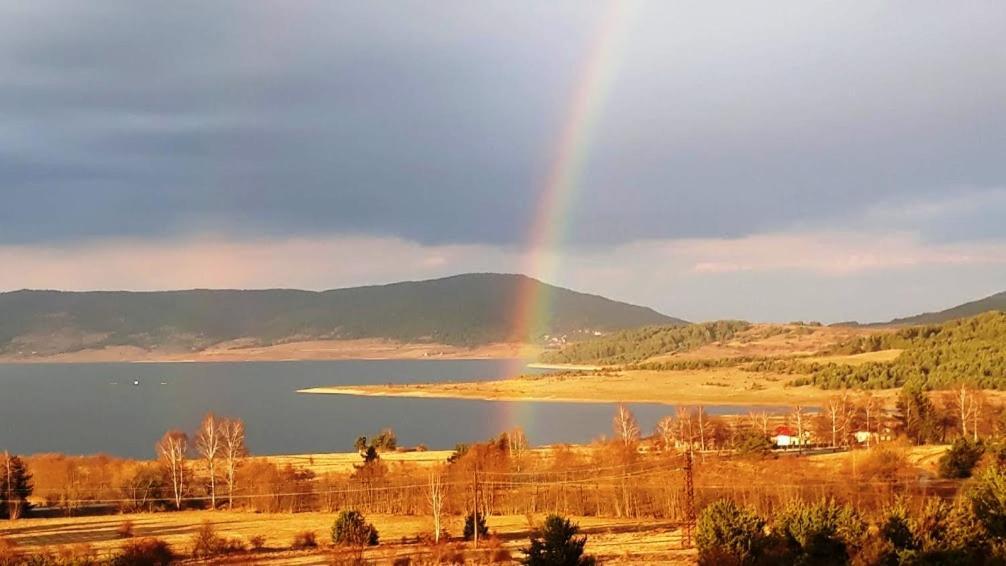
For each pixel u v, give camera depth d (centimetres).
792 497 6744
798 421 12769
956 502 4525
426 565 5631
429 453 13650
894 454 8294
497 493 8762
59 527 7950
